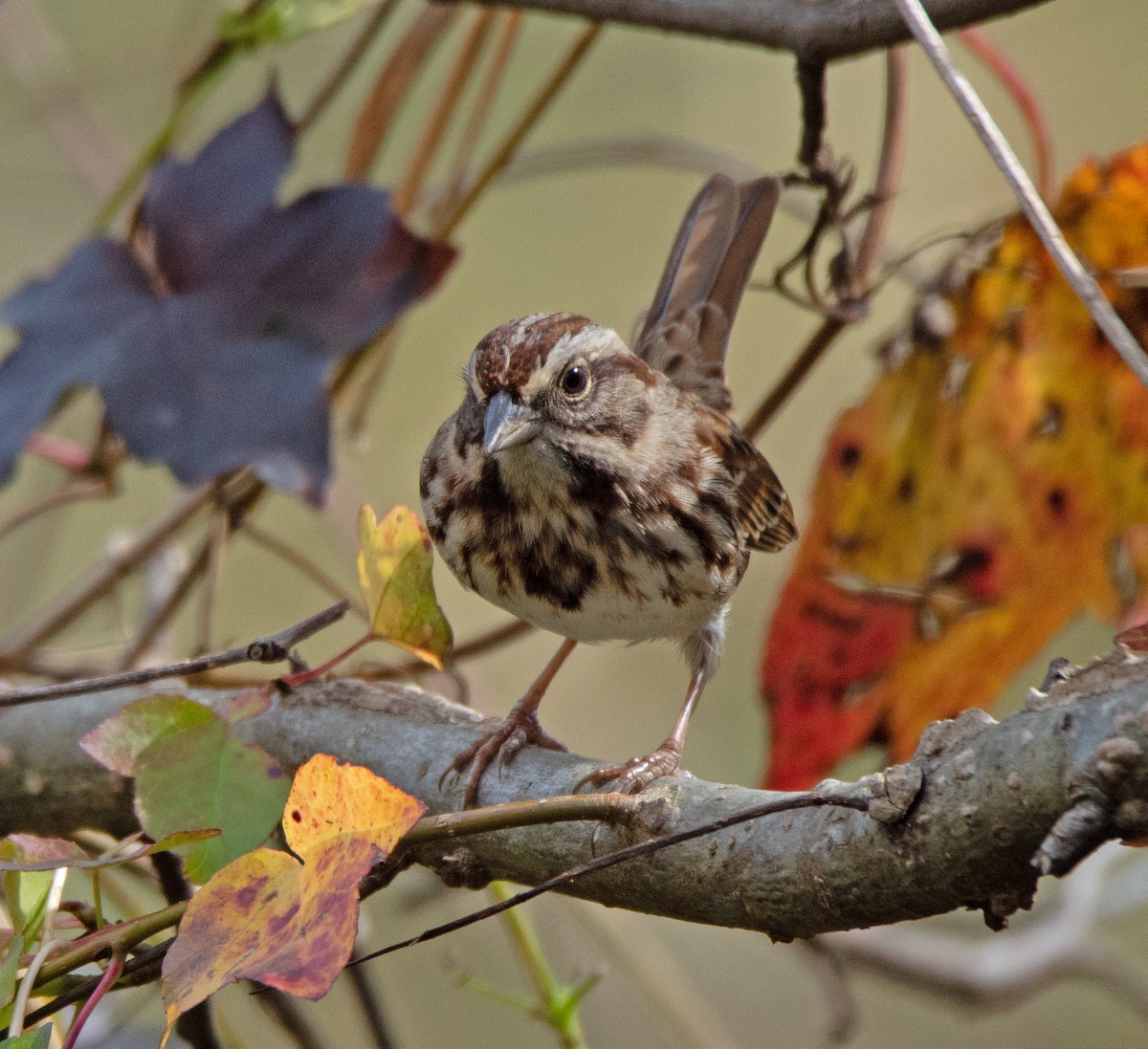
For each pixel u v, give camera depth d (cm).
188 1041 646
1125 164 766
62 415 1200
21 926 552
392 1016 1190
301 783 497
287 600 1325
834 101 1348
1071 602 797
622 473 819
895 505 819
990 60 843
